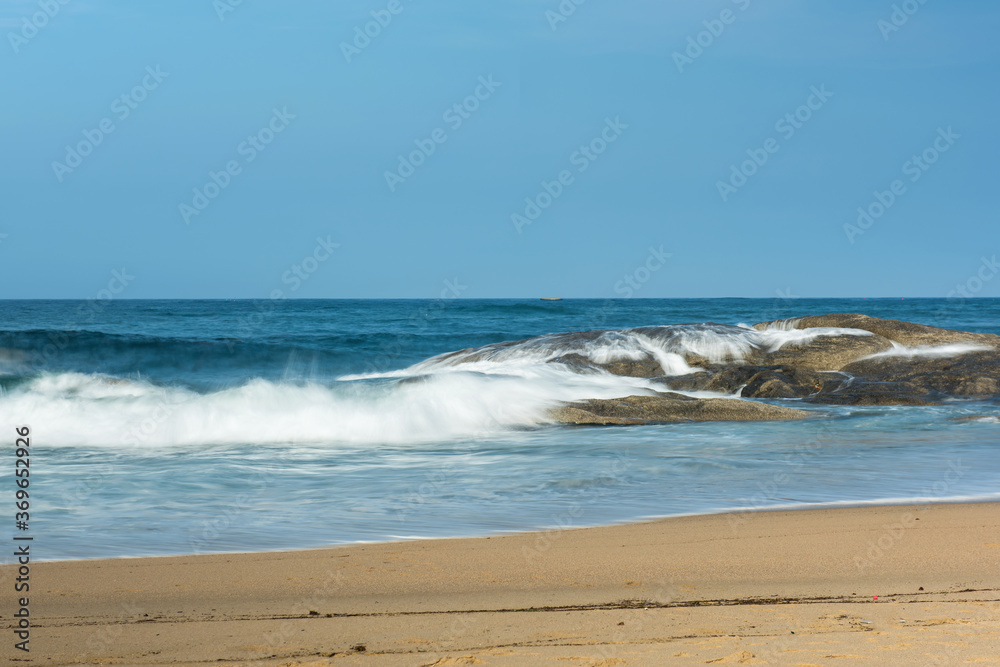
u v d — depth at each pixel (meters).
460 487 11.08
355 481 11.52
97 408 16.30
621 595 6.31
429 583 6.70
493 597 6.29
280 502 10.12
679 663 4.68
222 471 12.29
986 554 7.54
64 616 5.83
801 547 7.86
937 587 6.46
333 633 5.39
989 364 21.70
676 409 18.09
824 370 22.56
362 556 7.58
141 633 5.42
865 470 12.28
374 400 16.75
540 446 14.70
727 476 11.84
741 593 6.34
